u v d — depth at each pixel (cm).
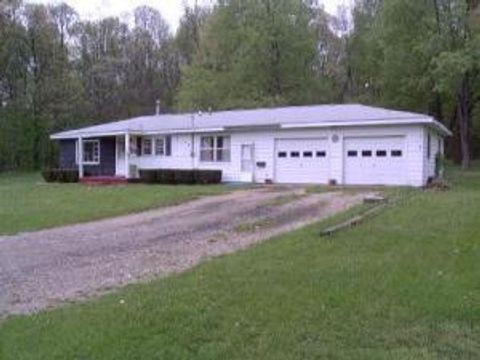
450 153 4934
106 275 942
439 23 4091
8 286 882
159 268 984
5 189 2836
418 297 738
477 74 4153
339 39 5919
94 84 5828
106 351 577
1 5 5028
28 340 614
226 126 3070
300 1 4984
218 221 1571
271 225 1463
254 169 3027
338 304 711
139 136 3422
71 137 3650
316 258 974
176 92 5834
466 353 575
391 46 4341
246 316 669
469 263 921
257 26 4844
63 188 2798
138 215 1767
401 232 1217
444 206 1644
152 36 6531
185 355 566
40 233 1437
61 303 779
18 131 5141
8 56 5125
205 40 5209
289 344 589
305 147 2883
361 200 1919
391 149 2677
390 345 592
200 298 743
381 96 4922
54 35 5447
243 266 926
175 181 3078
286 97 4831
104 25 6303
